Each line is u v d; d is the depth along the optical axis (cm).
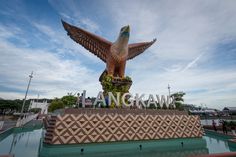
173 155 1526
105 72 2347
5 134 2308
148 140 1788
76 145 1510
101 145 1584
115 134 1677
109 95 1914
